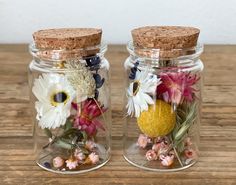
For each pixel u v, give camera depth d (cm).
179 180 29
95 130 31
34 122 31
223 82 44
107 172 29
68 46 28
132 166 30
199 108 31
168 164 30
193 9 53
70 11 53
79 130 30
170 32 29
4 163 31
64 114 30
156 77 29
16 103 40
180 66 29
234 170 30
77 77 29
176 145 30
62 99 29
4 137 34
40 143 31
